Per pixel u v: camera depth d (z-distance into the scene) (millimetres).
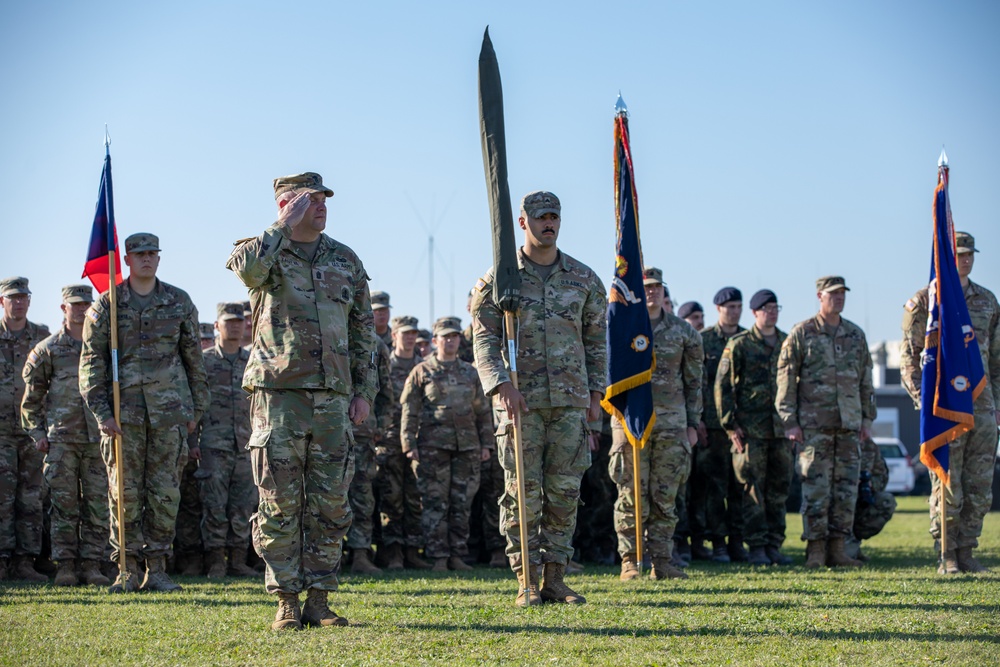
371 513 13984
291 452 7875
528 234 9500
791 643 7277
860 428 13180
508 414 9195
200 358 11320
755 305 14703
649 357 11273
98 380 10727
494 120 9125
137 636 7723
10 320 13117
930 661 6734
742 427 14547
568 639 7391
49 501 13602
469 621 8086
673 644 7234
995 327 12812
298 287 7980
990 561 13578
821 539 13039
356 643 7262
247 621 8281
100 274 11594
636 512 11461
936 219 12219
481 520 15805
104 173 11562
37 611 9016
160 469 10906
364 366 8336
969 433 12336
